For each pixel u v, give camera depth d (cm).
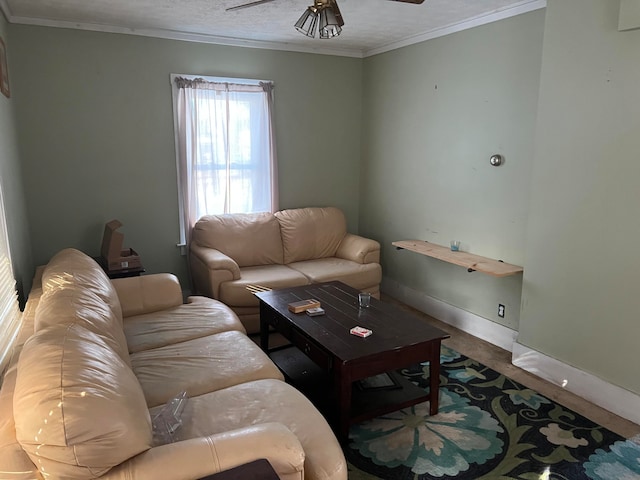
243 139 427
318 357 238
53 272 221
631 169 234
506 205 332
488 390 278
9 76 322
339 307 285
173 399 184
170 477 124
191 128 401
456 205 377
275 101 439
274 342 347
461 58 358
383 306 287
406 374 298
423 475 206
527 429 239
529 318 297
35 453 112
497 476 205
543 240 282
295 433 165
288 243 432
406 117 423
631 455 218
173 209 413
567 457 217
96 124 372
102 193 384
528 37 305
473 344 349
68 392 118
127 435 122
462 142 365
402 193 439
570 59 256
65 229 375
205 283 367
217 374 209
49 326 160
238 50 414
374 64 457
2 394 135
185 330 261
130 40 372
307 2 306
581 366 269
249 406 181
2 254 208
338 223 458
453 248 374
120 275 347
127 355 202
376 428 241
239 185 433
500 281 342
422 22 356
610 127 241
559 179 269
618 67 234
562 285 274
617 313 247
